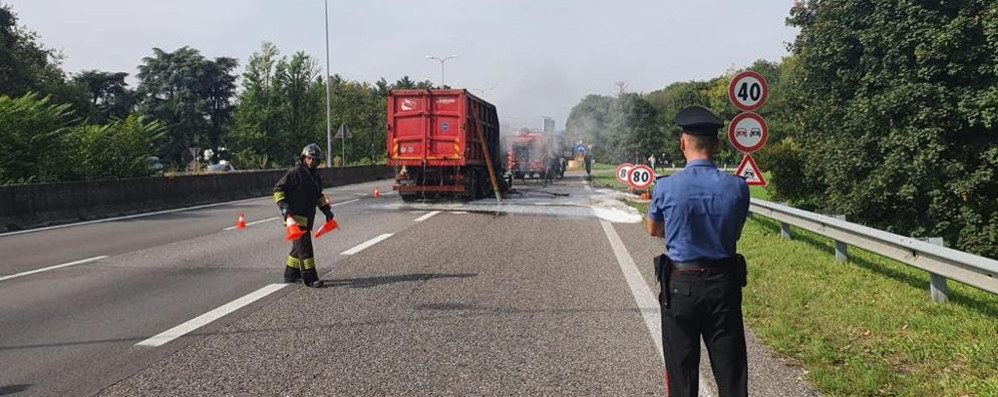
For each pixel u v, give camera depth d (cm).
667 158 5312
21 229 1448
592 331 624
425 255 1070
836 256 945
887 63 1504
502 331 624
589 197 2398
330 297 764
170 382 488
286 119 4506
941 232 1420
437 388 477
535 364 529
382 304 730
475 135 2164
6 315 680
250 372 509
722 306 338
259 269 945
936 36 1380
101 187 1752
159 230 1420
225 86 8169
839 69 1692
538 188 3038
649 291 800
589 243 1223
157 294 780
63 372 508
